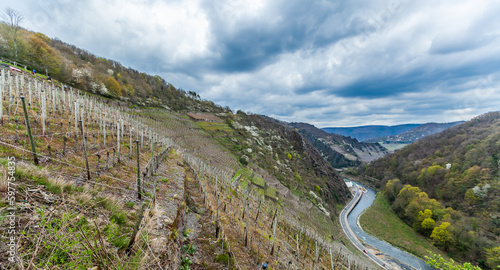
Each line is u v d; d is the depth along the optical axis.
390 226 70.00
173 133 66.44
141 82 110.94
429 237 61.94
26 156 6.76
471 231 52.56
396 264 47.19
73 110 19.33
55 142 9.63
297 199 68.25
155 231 5.85
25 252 2.90
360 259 44.69
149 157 15.50
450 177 83.50
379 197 103.75
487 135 93.69
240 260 7.69
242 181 50.81
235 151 81.50
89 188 6.41
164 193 9.89
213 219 9.87
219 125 105.88
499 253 44.94
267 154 96.56
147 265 4.07
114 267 3.37
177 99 131.38
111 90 75.06
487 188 66.50
